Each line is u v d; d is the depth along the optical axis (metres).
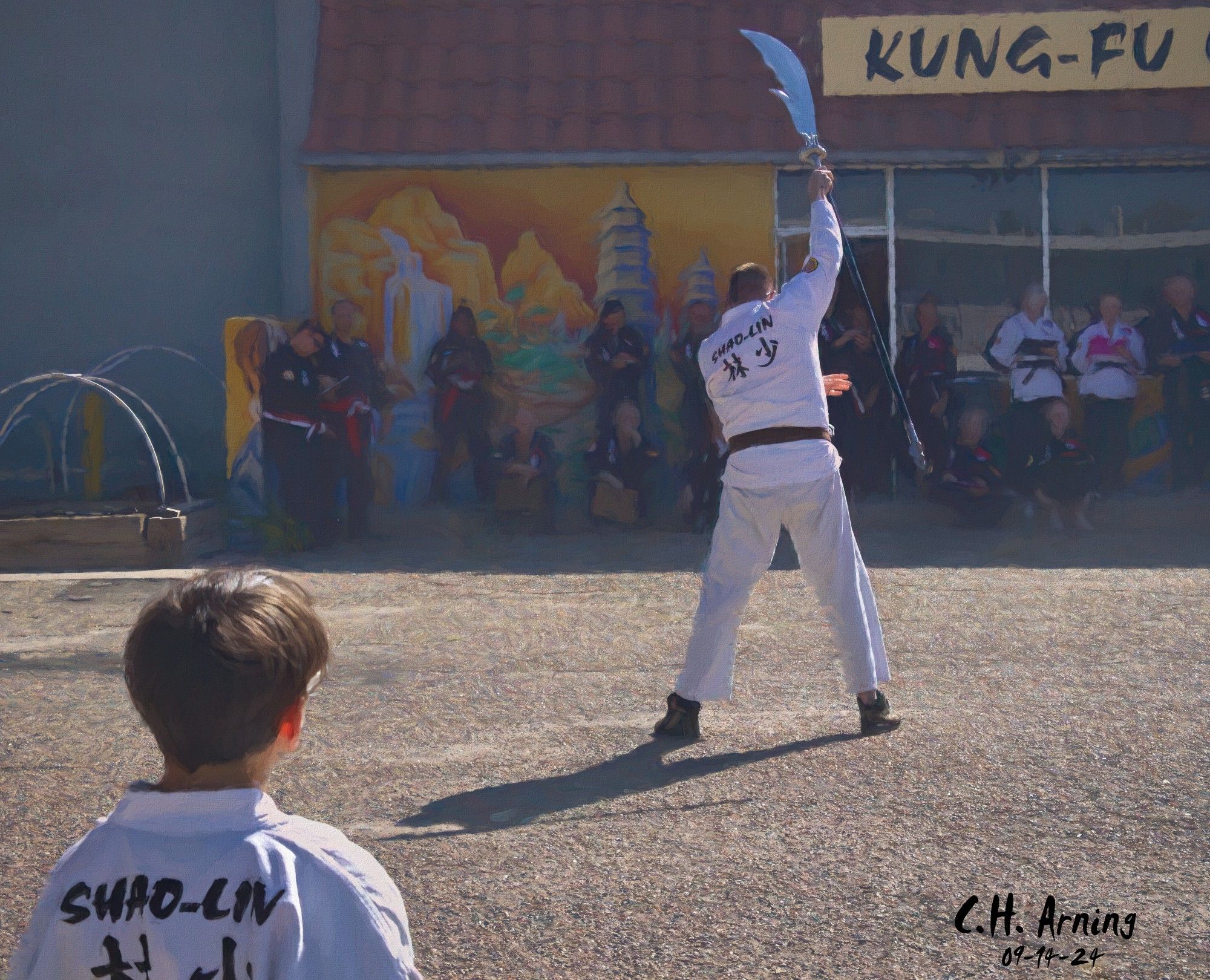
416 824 10.05
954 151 30.06
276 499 27.08
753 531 12.26
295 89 30.95
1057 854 9.15
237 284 34.41
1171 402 29.42
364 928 3.26
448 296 31.52
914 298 31.52
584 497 31.33
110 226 34.44
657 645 16.61
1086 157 30.14
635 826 9.91
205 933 3.20
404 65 31.31
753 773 11.13
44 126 34.34
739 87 31.02
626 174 31.42
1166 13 29.70
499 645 16.73
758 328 12.36
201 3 34.16
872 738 12.07
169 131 34.28
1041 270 31.50
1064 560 23.47
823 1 32.03
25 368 34.38
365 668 15.52
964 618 17.81
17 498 32.44
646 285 31.44
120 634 18.11
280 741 3.46
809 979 7.39
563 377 31.44
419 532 28.84
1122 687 13.80
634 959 7.69
